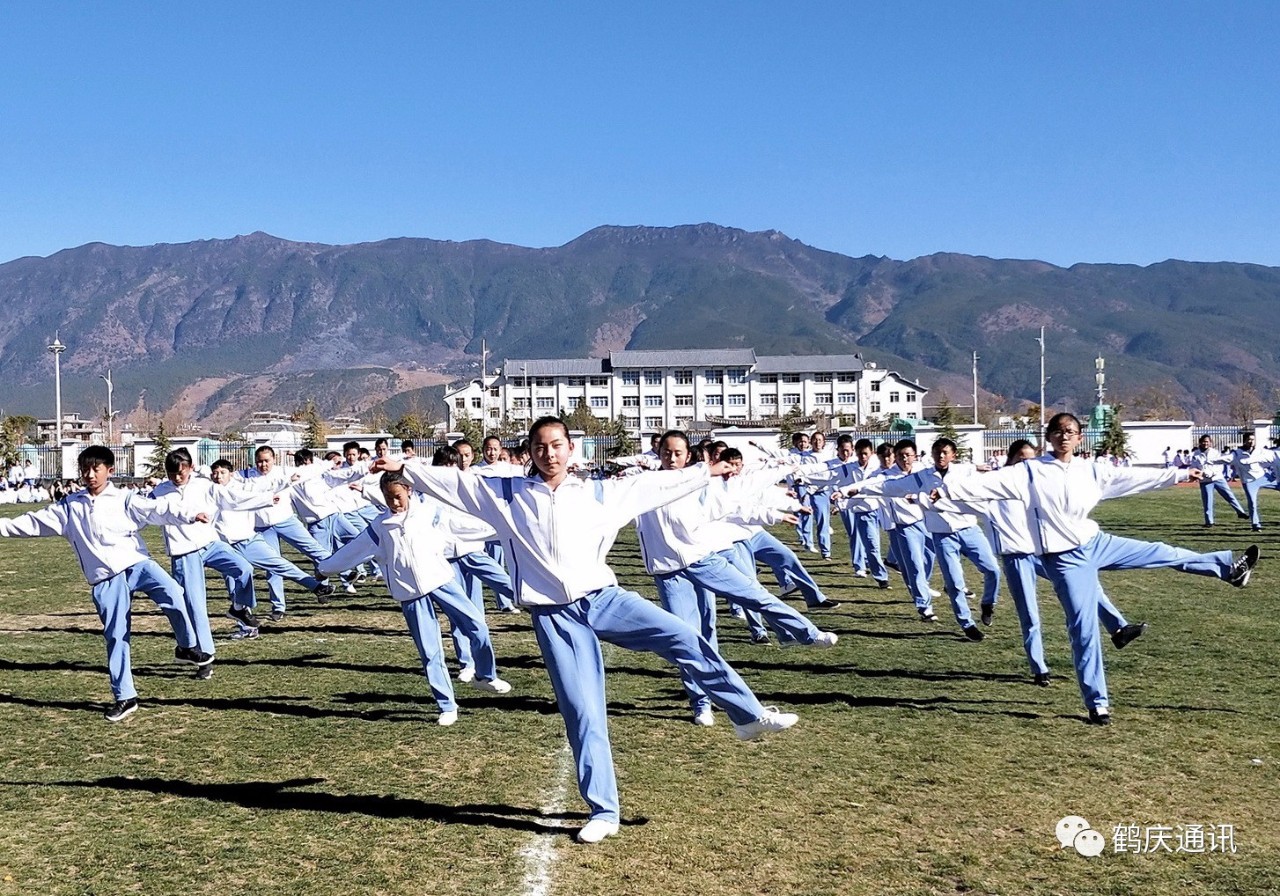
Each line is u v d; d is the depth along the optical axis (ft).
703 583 31.19
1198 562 28.71
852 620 45.01
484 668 31.32
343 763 24.82
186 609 33.42
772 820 20.70
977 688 31.55
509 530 20.89
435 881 18.06
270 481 44.80
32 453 181.98
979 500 29.12
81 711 30.25
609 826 19.98
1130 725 26.99
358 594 55.72
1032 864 18.60
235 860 19.03
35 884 18.08
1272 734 26.03
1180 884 17.79
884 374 366.43
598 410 367.66
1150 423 190.29
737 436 188.03
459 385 403.75
